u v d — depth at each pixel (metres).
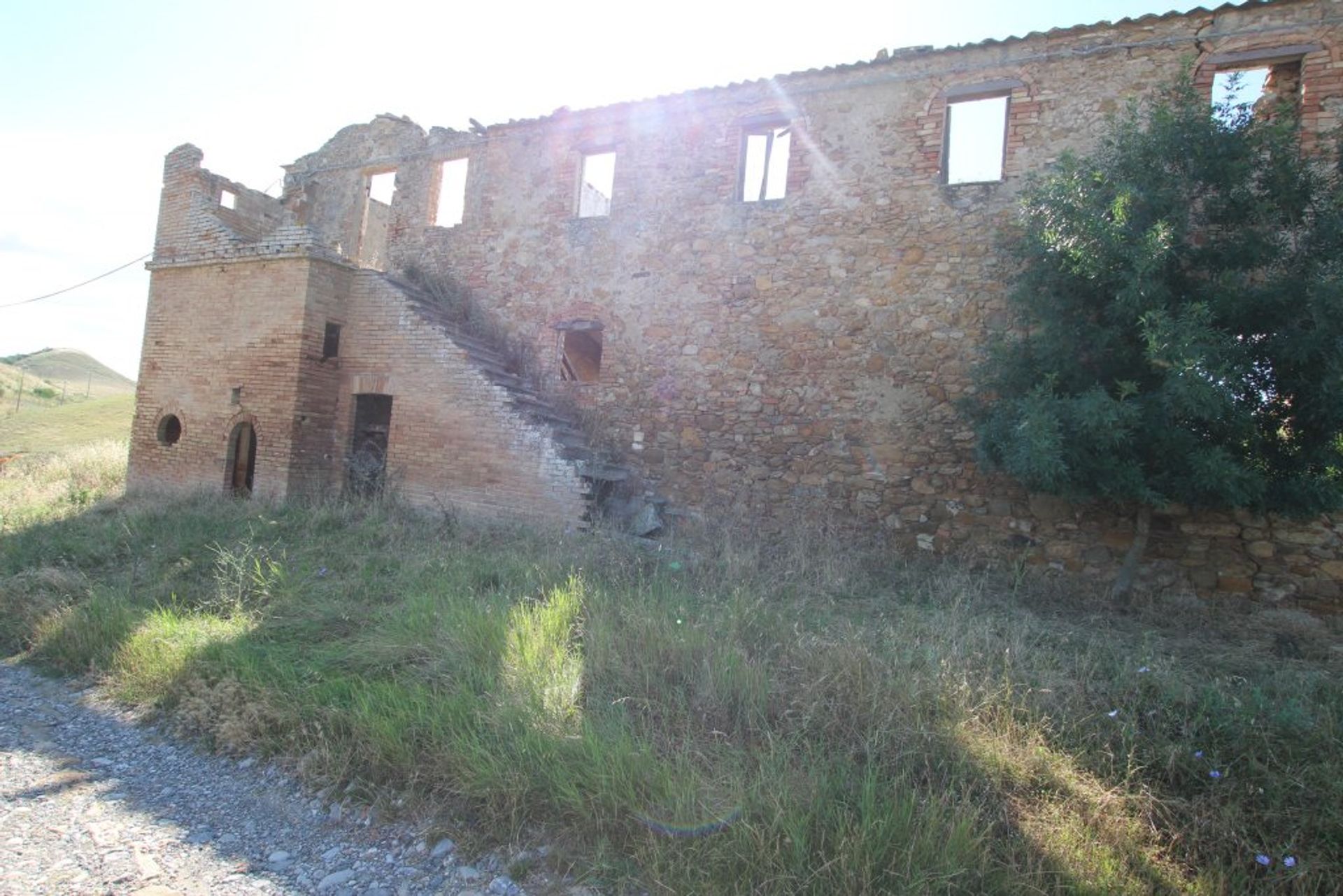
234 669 5.08
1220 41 8.63
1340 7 8.18
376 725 4.04
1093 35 9.18
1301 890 3.06
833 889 2.83
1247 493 6.36
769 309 10.74
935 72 9.98
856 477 9.95
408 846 3.40
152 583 7.44
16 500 12.96
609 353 11.84
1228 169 6.64
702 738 4.03
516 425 10.38
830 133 10.57
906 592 7.75
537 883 3.12
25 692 5.18
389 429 11.49
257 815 3.67
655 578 7.18
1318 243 6.41
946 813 3.33
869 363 10.02
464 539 9.16
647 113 12.02
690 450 11.05
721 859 2.99
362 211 15.07
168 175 13.34
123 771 4.09
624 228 12.01
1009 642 5.62
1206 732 4.18
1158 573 8.32
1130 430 6.61
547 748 3.72
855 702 4.25
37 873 3.08
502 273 13.08
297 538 9.11
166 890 3.01
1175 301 6.65
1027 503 9.01
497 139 13.45
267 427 11.51
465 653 4.99
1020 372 7.54
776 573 7.98
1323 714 4.44
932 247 9.78
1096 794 3.62
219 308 12.34
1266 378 6.50
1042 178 8.17
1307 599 7.71
